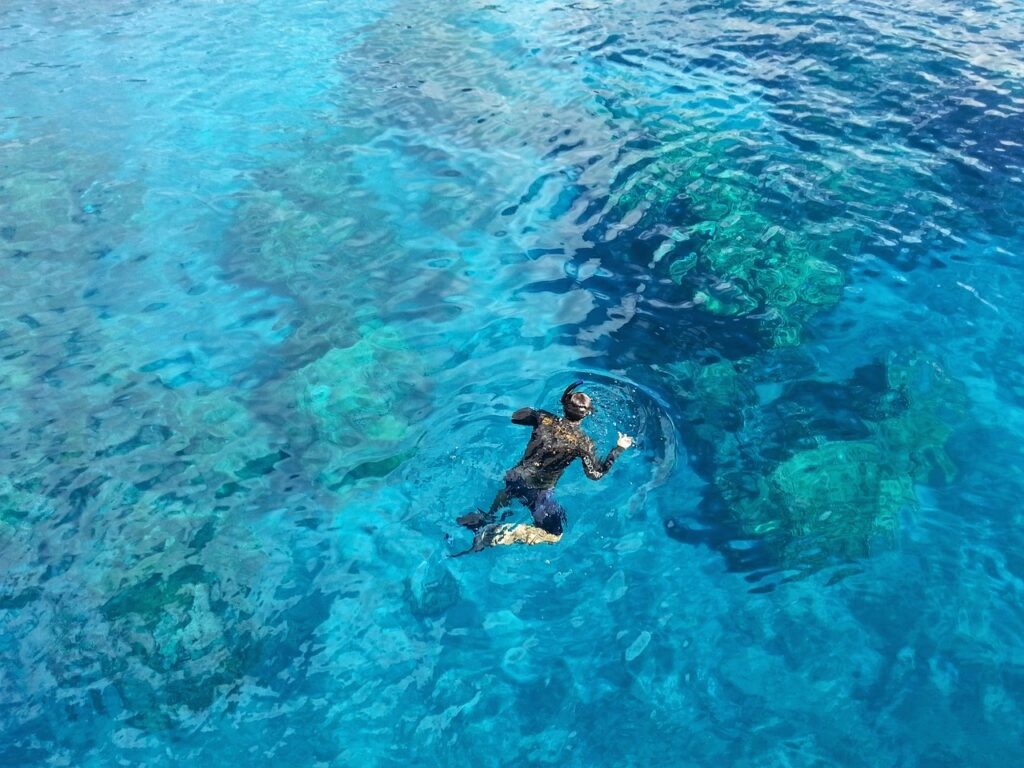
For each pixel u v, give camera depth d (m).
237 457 6.94
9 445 7.18
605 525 6.05
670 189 10.41
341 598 5.70
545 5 17.11
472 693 5.11
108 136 12.51
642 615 5.50
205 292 9.12
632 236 9.63
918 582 5.64
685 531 6.02
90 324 8.70
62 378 7.97
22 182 11.34
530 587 5.70
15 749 4.86
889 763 4.59
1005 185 10.09
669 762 4.68
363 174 11.22
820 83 12.79
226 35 16.38
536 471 5.74
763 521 6.09
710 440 6.80
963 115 11.59
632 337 8.05
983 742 4.66
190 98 13.65
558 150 11.52
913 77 12.73
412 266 9.36
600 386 7.32
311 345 8.22
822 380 7.45
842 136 11.30
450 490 6.35
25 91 14.14
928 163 10.59
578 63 14.19
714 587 5.65
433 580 5.79
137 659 5.38
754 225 9.64
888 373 7.50
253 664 5.32
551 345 7.98
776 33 14.73
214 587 5.82
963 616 5.39
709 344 7.92
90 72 14.82
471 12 16.92
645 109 12.42
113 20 17.52
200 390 7.74
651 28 15.43
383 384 7.60
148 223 10.38
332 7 17.69
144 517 6.42
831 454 6.64
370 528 6.17
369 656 5.35
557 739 4.84
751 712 4.93
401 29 16.23
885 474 6.46
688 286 8.77
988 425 6.91
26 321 8.77
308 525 6.25
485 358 7.86
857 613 5.46
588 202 10.31
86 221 10.47
